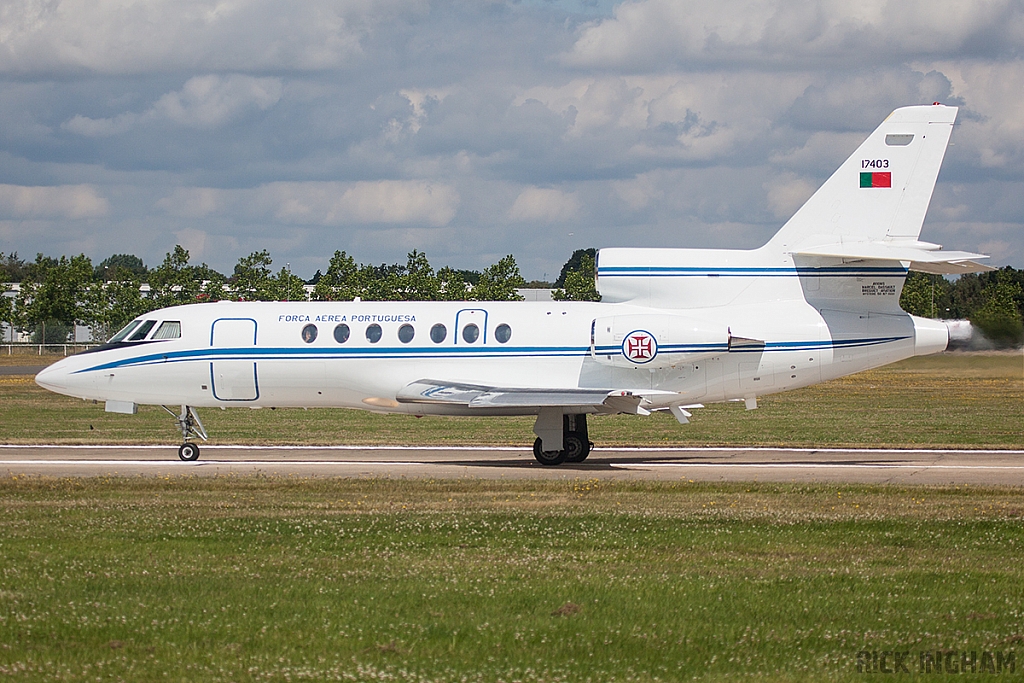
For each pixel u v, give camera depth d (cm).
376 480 7950
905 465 9344
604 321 9181
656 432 12481
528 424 13550
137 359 9700
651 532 5869
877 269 9156
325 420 14050
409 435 12131
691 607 4397
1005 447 10881
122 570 4931
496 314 9431
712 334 9012
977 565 5119
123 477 8206
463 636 4025
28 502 6862
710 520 6225
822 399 17450
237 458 9888
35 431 12438
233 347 9606
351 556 5244
